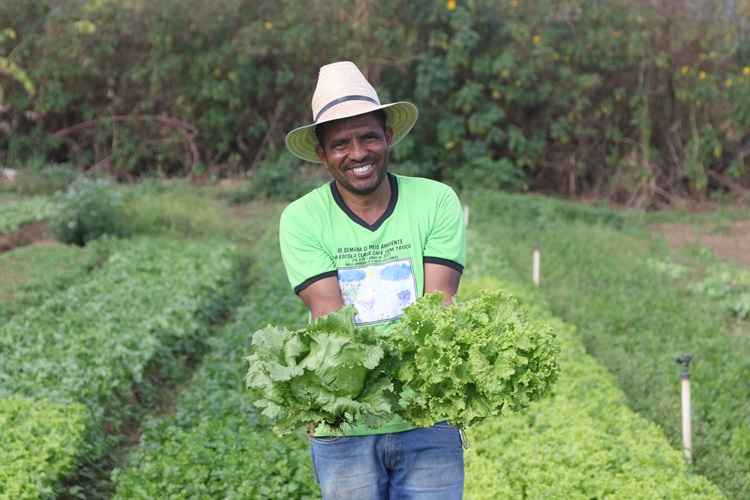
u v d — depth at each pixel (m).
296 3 20.81
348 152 3.43
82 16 21.03
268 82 21.84
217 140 22.47
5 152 22.59
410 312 3.22
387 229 3.56
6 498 5.58
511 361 3.14
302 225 3.57
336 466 3.51
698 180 21.00
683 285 13.14
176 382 9.02
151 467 6.07
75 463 6.46
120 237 15.63
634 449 6.17
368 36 20.70
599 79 20.91
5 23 21.52
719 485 6.38
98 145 22.59
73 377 7.78
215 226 16.81
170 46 21.14
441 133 20.81
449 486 3.51
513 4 20.52
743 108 20.69
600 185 22.00
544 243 15.70
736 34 21.00
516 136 20.83
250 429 6.81
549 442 6.27
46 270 12.77
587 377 7.76
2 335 9.20
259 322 9.72
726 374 8.52
